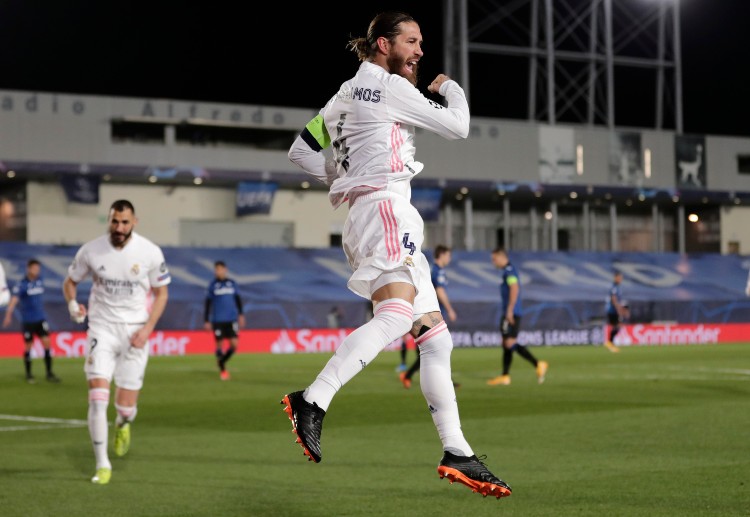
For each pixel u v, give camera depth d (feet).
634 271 220.23
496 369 118.93
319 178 26.71
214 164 221.25
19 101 206.08
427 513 34.91
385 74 24.97
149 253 45.93
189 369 122.42
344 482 41.52
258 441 55.11
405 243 24.39
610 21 251.19
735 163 261.24
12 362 140.36
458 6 233.55
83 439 56.39
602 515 33.96
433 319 25.52
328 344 175.42
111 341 45.21
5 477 43.42
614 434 55.93
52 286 170.60
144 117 212.23
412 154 25.30
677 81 258.98
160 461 47.83
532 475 42.29
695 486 39.22
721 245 266.16
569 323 190.80
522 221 258.78
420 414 68.49
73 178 205.26
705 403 73.67
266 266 193.06
